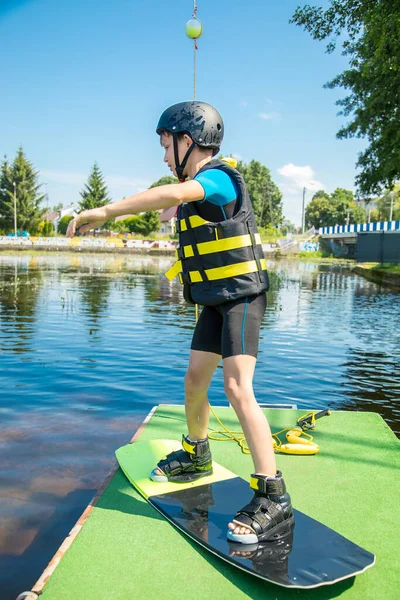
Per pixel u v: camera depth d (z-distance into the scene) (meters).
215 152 2.44
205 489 2.43
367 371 6.33
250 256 2.21
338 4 18.19
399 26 15.30
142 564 1.89
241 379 2.15
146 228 77.00
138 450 2.87
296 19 18.95
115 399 4.80
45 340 7.60
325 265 40.97
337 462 2.83
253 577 1.83
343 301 14.68
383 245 37.34
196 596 1.72
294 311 12.11
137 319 9.88
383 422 3.52
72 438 3.77
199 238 2.21
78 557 1.93
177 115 2.33
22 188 71.75
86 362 6.27
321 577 1.73
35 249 54.94
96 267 28.80
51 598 1.70
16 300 12.46
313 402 5.05
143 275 22.86
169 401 4.75
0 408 4.46
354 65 21.14
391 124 19.97
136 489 2.48
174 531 2.11
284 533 2.01
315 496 2.43
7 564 2.28
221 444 3.12
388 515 2.27
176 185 2.02
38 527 2.57
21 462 3.33
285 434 3.30
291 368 6.41
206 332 2.42
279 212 101.88
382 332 9.27
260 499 2.04
